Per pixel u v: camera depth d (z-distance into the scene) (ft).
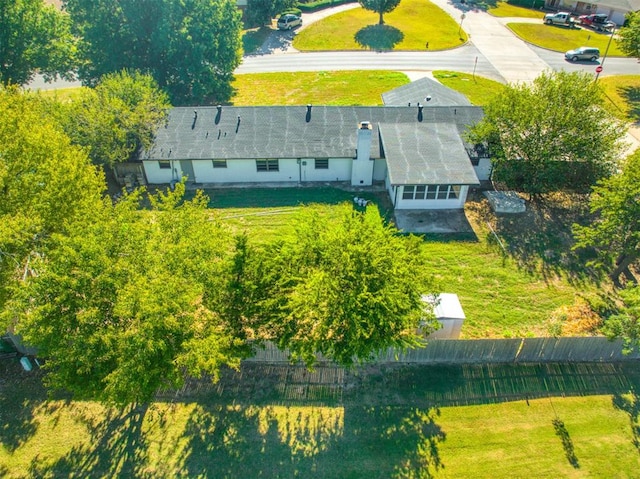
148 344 52.70
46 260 70.44
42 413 66.69
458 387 69.26
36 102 102.68
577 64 188.96
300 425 64.85
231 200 111.55
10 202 69.05
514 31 221.66
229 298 65.57
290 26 225.35
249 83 175.32
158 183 118.42
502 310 82.12
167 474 59.77
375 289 60.90
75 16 149.07
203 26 151.12
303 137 115.44
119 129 107.96
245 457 61.36
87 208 69.21
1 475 59.93
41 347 58.85
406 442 62.85
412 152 107.45
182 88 158.10
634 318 67.31
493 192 110.01
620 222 79.15
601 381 69.97
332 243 64.95
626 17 187.11
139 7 145.48
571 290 86.07
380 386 69.56
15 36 140.77
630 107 153.89
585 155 102.63
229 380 70.49
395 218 104.73
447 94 134.51
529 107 102.94
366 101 159.22
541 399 67.77
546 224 102.32
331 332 65.92
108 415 66.44
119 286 56.49
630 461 60.54
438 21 233.35
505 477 59.06
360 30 221.46
